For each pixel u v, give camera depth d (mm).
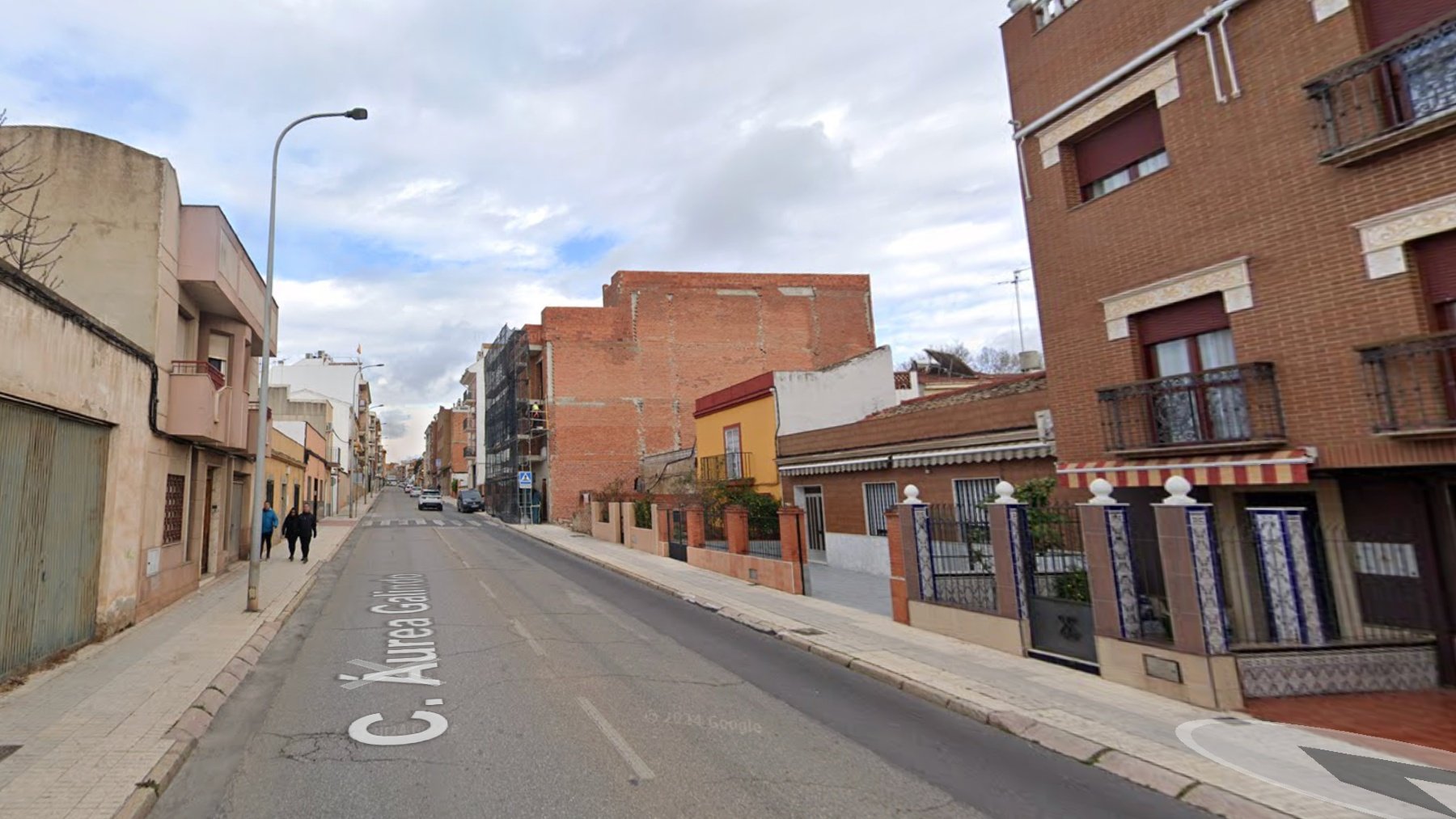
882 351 25938
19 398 7609
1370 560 7957
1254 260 8891
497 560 21641
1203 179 9500
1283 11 8672
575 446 40562
